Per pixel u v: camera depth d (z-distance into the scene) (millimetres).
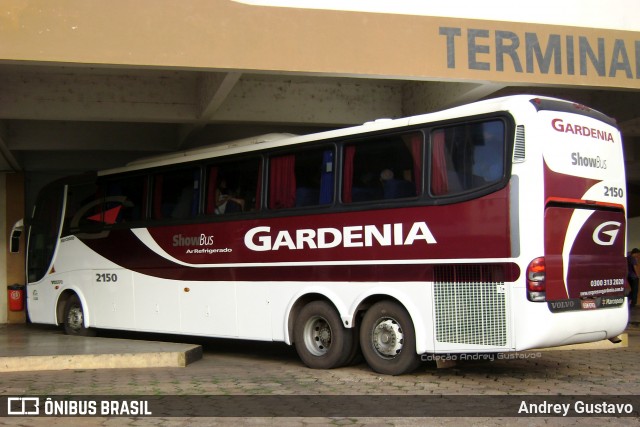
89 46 10094
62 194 14961
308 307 10242
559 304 8250
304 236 10273
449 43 11484
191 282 11844
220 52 10555
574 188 8578
